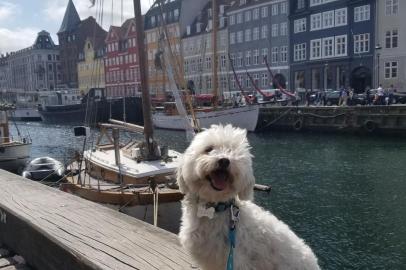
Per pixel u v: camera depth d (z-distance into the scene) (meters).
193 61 74.69
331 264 11.26
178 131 42.78
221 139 2.75
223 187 2.59
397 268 10.88
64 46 118.69
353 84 52.00
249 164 2.73
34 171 18.88
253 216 2.70
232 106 40.09
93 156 14.56
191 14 77.06
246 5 64.88
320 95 42.00
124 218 4.01
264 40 62.94
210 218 2.62
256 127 41.16
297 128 39.25
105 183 13.05
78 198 4.71
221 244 2.60
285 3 59.59
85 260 3.04
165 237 3.53
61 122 62.06
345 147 29.89
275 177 21.39
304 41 57.38
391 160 24.48
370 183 19.33
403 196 16.91
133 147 15.00
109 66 91.88
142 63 14.32
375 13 48.94
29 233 3.79
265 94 46.34
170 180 12.34
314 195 17.70
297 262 2.63
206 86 71.56
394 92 38.25
